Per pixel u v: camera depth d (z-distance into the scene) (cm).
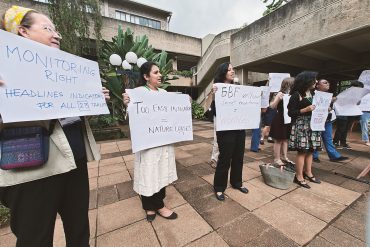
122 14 1533
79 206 122
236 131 236
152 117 178
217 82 238
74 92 115
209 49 1239
